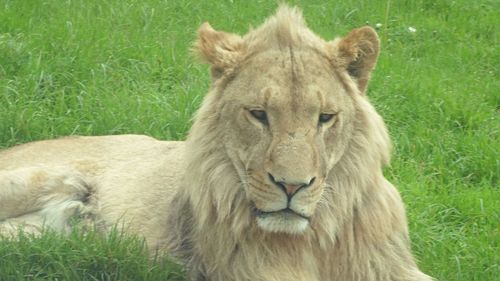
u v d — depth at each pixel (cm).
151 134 1433
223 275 970
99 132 1430
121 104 1487
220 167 936
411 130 1512
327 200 939
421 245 1187
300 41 930
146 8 1880
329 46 947
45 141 1281
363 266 983
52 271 1009
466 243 1199
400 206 1037
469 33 1975
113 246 1024
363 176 948
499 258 1157
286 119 886
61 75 1559
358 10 2016
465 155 1442
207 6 1948
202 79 1595
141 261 1012
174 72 1639
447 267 1126
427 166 1420
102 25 1759
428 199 1309
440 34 1964
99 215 1145
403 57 1822
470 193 1319
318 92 896
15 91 1491
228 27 1850
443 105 1576
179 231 1025
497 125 1536
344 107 920
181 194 1038
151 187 1121
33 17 1756
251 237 950
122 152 1223
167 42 1747
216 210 950
